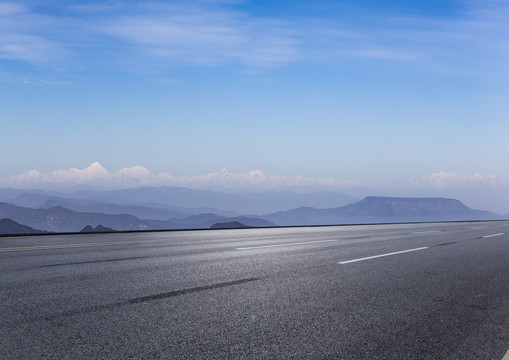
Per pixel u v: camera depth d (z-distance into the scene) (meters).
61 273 7.03
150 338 3.68
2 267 7.67
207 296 5.39
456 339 3.82
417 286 6.31
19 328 3.89
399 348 3.55
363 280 6.74
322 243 13.67
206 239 15.10
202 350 3.41
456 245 13.48
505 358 3.38
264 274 7.18
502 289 6.20
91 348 3.40
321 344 3.61
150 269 7.59
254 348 3.48
